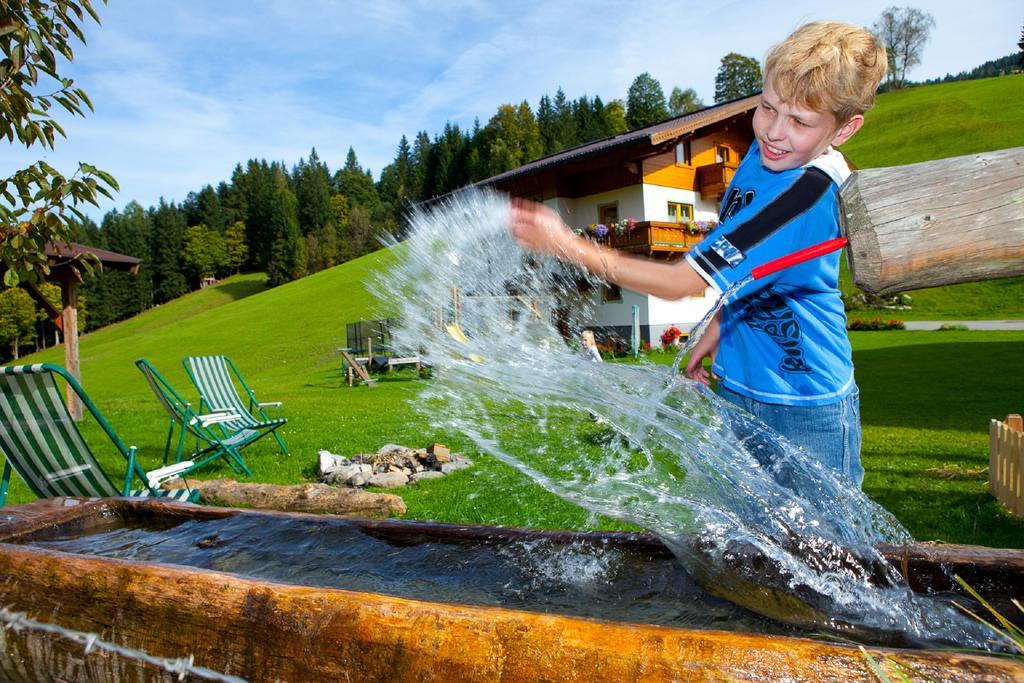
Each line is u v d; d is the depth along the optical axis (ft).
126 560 6.71
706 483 7.20
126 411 44.01
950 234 4.51
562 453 17.26
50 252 37.24
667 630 4.53
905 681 3.84
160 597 6.15
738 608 6.33
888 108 200.34
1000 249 4.48
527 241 5.79
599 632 4.61
